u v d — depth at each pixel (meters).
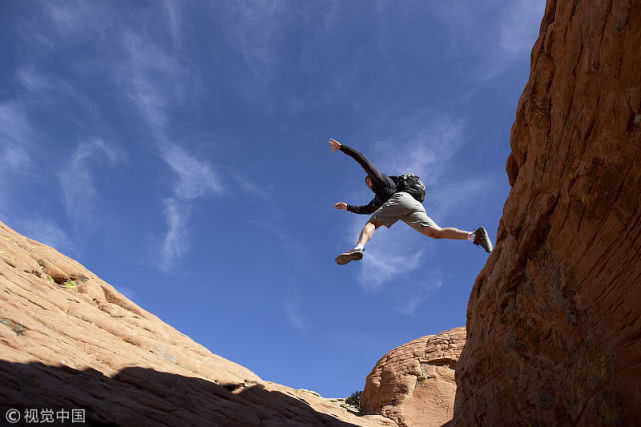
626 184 4.66
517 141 6.88
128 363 7.65
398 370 18.84
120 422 4.95
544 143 6.09
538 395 6.48
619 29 4.25
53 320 7.81
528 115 6.25
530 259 6.77
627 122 4.46
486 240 5.93
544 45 5.85
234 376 11.07
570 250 5.76
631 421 4.62
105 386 6.03
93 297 11.82
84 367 6.43
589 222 5.29
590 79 4.84
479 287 9.38
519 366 7.09
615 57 4.40
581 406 5.49
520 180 6.90
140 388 6.95
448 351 18.56
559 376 6.06
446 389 17.20
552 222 6.12
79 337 7.84
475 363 8.73
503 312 7.71
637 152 4.45
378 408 18.20
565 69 5.35
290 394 12.35
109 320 10.07
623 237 4.82
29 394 4.55
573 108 5.26
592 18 4.62
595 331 5.30
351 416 13.33
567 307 5.88
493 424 7.64
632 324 4.72
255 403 9.91
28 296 8.41
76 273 12.39
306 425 9.19
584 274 5.50
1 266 9.13
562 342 6.07
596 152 4.96
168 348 10.20
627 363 4.77
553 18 5.96
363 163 6.72
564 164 5.62
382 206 6.51
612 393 4.93
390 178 6.89
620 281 4.90
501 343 7.73
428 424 16.05
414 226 6.50
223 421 6.97
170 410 6.19
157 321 13.02
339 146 6.76
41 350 6.04
